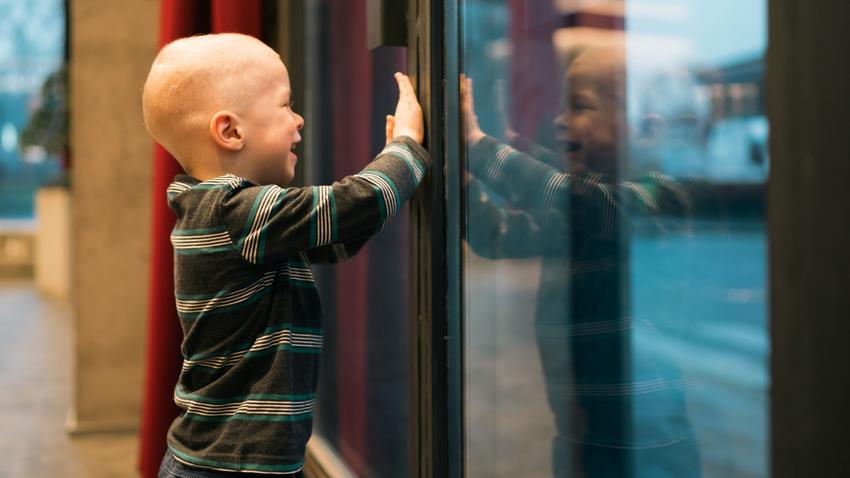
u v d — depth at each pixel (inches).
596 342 46.1
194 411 40.9
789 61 30.7
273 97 43.0
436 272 45.3
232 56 42.1
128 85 117.8
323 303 89.9
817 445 30.9
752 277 36.2
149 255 119.0
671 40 39.3
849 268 30.1
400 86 46.5
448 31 44.7
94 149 117.3
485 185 46.2
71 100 117.1
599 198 44.9
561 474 48.3
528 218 47.4
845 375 30.4
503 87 47.0
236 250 39.6
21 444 110.2
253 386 40.2
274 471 39.3
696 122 38.1
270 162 43.1
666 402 42.1
